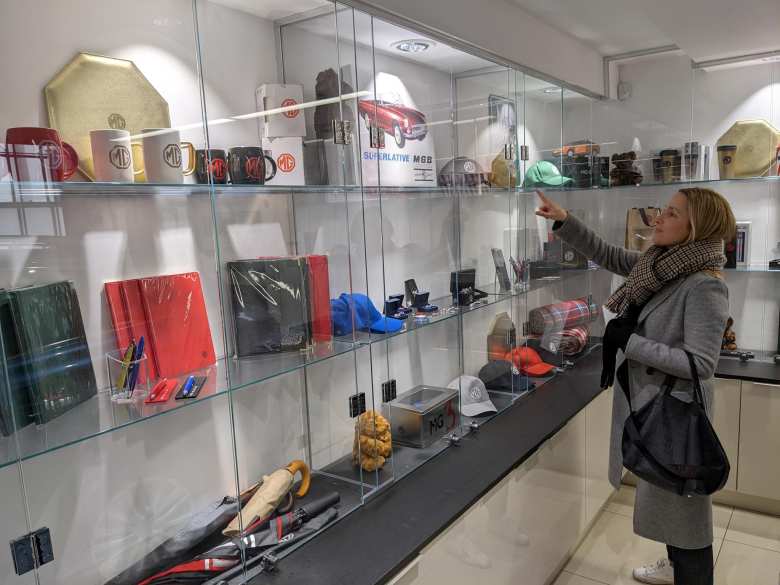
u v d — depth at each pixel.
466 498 1.63
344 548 1.40
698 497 1.90
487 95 2.24
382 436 1.72
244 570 1.32
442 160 2.05
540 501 2.12
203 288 1.40
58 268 1.11
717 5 2.10
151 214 1.29
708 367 1.72
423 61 1.91
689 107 3.24
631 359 1.93
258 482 1.57
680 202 1.86
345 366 1.67
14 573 1.07
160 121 1.23
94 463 1.20
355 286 1.72
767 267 3.01
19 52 1.03
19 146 0.99
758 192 3.05
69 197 1.13
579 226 2.30
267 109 1.47
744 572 2.47
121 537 1.26
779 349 3.04
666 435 1.74
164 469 1.35
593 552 2.63
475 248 2.28
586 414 2.50
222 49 1.38
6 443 0.96
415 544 1.41
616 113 3.34
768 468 2.81
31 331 1.00
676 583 2.02
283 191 1.50
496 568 1.81
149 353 1.25
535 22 2.56
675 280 1.87
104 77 1.15
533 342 2.68
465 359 2.26
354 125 1.67
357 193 1.71
